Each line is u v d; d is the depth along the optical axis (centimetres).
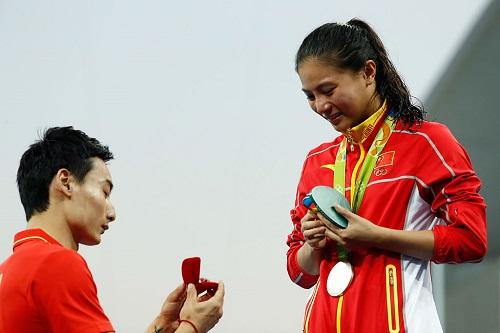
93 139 472
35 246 435
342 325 454
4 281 429
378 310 450
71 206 455
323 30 470
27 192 459
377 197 463
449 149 461
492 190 892
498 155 882
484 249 450
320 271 477
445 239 444
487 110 867
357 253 465
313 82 463
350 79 461
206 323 448
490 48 848
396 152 468
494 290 881
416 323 446
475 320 880
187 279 462
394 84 479
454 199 453
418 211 461
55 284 419
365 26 485
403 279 453
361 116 475
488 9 840
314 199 455
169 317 471
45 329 422
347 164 484
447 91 856
